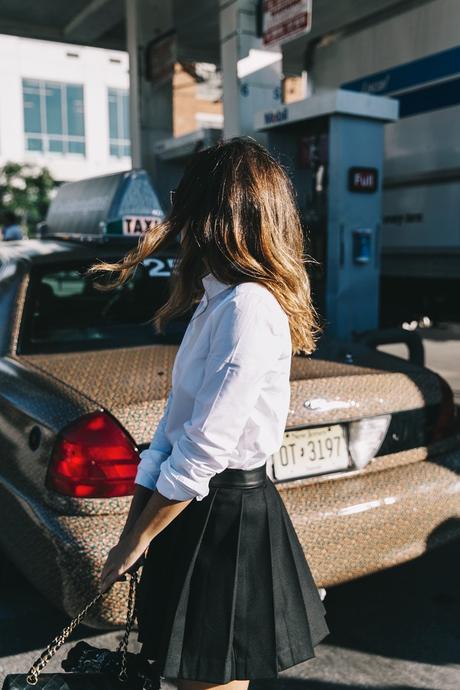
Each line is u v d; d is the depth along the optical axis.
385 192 8.76
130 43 11.13
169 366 2.57
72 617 2.07
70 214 4.27
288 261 1.34
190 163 1.42
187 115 23.89
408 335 4.64
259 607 1.42
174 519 1.45
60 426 2.21
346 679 2.34
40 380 2.52
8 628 2.63
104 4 11.07
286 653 1.45
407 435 2.59
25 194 27.44
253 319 1.27
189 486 1.29
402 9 8.17
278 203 1.36
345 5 8.77
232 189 1.33
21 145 29.97
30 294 3.01
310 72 9.89
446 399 2.75
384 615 2.76
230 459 1.39
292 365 2.61
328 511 2.29
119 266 1.44
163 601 1.44
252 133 8.19
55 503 2.15
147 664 1.49
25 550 2.27
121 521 2.09
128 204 3.53
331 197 6.68
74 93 30.59
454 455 2.70
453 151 7.71
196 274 1.41
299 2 6.98
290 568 1.49
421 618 2.73
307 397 2.37
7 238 14.61
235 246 1.31
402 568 3.15
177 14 11.23
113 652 1.51
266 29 7.62
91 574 2.02
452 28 7.54
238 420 1.27
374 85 8.76
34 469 2.28
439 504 2.51
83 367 2.59
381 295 9.91
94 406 2.22
